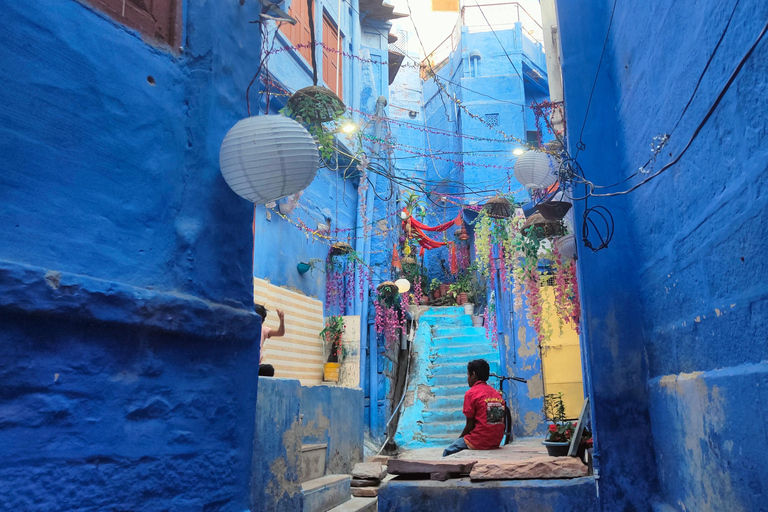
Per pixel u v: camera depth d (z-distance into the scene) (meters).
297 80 9.51
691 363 3.21
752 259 2.29
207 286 2.62
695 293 3.09
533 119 17.27
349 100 11.79
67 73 2.12
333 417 5.98
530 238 7.13
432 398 11.25
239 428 2.73
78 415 1.95
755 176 2.19
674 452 3.62
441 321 14.32
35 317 1.83
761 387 2.19
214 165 2.77
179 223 2.57
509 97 16.98
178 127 2.66
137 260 2.34
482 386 6.37
